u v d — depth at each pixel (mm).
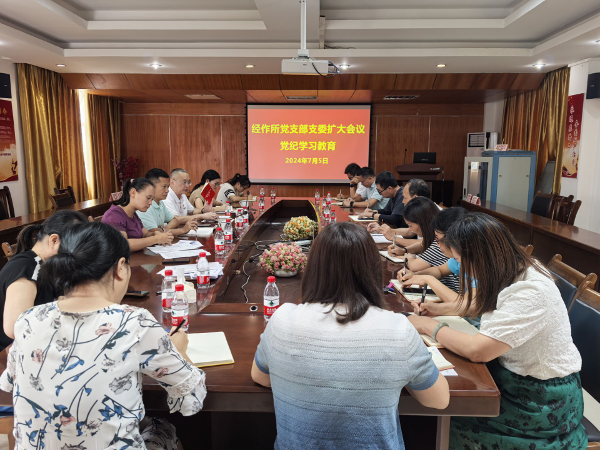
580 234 3836
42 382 968
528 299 1289
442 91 6848
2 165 5773
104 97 7887
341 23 4656
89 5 4461
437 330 1469
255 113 8469
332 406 941
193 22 4664
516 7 4391
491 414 1235
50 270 1030
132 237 2955
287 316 1031
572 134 5961
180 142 8641
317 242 1075
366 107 8375
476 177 6750
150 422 1362
